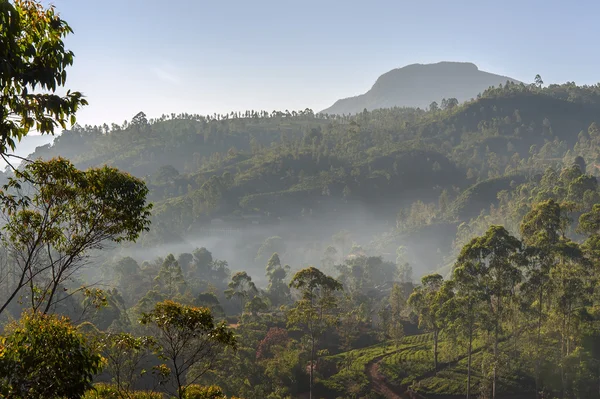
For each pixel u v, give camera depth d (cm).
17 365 1059
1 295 5697
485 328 5559
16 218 1477
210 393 2020
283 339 7050
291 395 5862
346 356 7106
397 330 7706
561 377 5475
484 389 5469
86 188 1460
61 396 1098
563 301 5353
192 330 1546
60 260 1541
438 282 7181
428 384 6047
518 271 5678
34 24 1120
